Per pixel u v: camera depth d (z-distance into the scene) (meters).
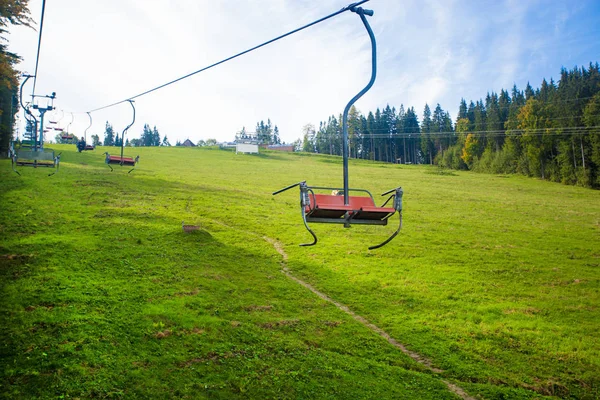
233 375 12.12
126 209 30.56
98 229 24.50
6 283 15.73
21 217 24.83
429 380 13.46
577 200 60.19
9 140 54.44
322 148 191.75
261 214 36.19
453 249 30.22
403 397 12.27
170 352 12.77
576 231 38.19
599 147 83.81
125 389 10.73
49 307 14.31
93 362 11.50
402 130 178.75
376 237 32.34
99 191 35.81
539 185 79.62
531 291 22.84
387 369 13.84
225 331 14.65
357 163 111.12
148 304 15.70
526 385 13.84
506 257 28.89
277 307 17.77
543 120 99.25
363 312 18.77
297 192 50.41
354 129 180.88
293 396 11.59
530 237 35.16
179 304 16.11
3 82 42.25
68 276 17.20
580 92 102.12
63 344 12.10
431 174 87.25
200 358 12.75
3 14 38.03
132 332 13.45
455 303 20.36
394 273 24.05
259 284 20.20
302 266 24.08
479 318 18.75
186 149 107.75
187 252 22.88
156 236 24.64
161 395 10.73
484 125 140.50
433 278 23.72
